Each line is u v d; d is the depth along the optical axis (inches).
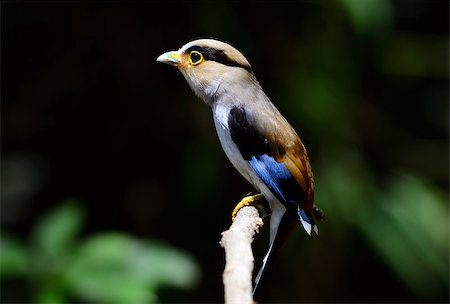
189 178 480.1
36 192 529.0
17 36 530.6
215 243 506.0
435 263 489.4
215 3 483.2
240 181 490.9
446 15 581.0
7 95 532.7
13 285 469.4
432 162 557.9
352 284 527.2
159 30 508.4
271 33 494.3
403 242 482.3
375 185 501.7
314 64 493.4
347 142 497.4
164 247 386.6
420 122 577.6
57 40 526.0
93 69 521.7
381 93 553.9
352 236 502.6
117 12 513.7
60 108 530.0
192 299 502.9
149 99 514.6
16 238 376.5
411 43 543.8
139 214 517.3
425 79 574.2
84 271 363.6
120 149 524.1
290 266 504.1
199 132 489.4
